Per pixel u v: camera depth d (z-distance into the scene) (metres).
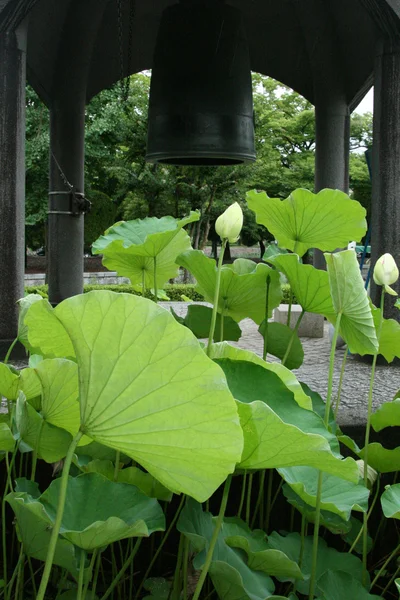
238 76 3.96
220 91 3.90
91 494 1.27
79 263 5.95
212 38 3.88
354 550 1.96
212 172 13.87
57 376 1.32
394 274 1.57
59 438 1.54
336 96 5.87
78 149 5.85
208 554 1.14
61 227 5.87
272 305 1.96
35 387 1.56
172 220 1.91
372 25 4.97
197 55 3.87
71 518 1.22
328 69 5.81
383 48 4.50
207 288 1.92
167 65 3.94
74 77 5.73
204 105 3.88
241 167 13.87
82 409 0.92
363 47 5.46
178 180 14.06
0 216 4.26
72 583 1.78
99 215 17.70
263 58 6.51
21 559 1.49
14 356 4.28
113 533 1.07
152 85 4.06
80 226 5.94
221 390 0.87
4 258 4.26
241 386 1.27
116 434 0.93
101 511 1.25
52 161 5.86
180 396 0.89
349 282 1.40
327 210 1.76
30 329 1.32
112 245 1.70
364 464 1.66
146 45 6.41
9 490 1.97
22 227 4.35
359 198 16.94
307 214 1.79
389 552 2.18
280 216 1.84
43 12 5.23
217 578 1.24
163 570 2.11
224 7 3.93
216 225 1.29
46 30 5.42
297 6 5.71
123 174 13.93
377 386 3.50
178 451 0.93
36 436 1.52
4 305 4.27
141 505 1.26
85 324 0.88
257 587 1.26
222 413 0.89
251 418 1.02
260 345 5.39
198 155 3.90
